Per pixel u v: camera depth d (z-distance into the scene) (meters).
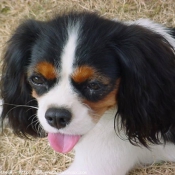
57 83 2.17
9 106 2.74
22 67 2.43
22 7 3.97
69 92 2.15
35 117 2.77
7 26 3.89
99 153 2.63
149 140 2.55
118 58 2.21
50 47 2.16
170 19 3.75
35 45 2.26
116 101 2.33
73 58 2.11
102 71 2.13
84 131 2.20
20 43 2.38
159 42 2.34
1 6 4.02
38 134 2.92
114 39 2.21
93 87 2.15
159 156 2.88
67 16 2.32
